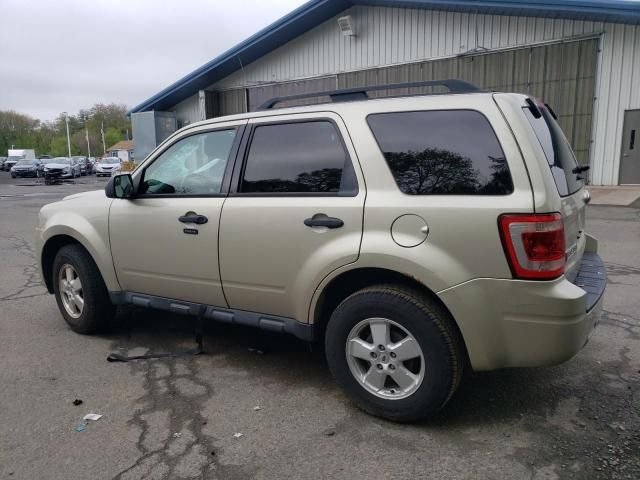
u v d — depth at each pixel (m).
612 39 14.04
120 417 3.25
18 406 3.40
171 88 21.61
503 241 2.72
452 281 2.82
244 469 2.71
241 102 21.72
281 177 3.47
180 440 2.98
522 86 15.52
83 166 44.91
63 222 4.56
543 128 3.15
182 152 4.00
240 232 3.54
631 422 3.08
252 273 3.54
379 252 2.98
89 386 3.69
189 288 3.92
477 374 3.75
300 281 3.32
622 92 14.19
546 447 2.85
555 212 2.72
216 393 3.56
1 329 4.90
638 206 11.78
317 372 3.88
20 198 19.83
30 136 101.38
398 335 3.07
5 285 6.59
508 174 2.76
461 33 16.17
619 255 7.33
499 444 2.89
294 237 3.32
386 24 17.50
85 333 4.73
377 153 3.12
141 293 4.29
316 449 2.88
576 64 14.64
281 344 4.45
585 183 3.93
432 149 2.98
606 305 5.17
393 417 3.10
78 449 2.91
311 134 3.40
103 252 4.35
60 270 4.76
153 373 3.89
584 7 13.24
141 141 23.19
